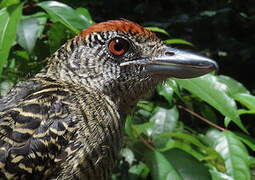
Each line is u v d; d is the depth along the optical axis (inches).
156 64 14.0
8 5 14.6
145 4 23.8
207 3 25.1
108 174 13.8
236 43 25.1
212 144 15.2
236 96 15.1
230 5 24.9
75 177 13.4
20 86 13.9
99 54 13.8
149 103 15.8
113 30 13.8
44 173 13.2
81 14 14.6
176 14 23.5
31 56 15.4
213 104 14.5
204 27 23.5
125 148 15.3
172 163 14.6
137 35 13.9
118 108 14.0
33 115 13.3
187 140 15.4
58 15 14.5
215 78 14.7
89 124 13.4
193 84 14.6
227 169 14.8
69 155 13.3
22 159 13.1
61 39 15.1
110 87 13.9
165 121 15.4
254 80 25.5
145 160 14.7
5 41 14.0
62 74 13.9
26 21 14.8
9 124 13.2
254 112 15.0
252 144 15.2
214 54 24.9
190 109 15.9
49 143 13.2
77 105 13.5
